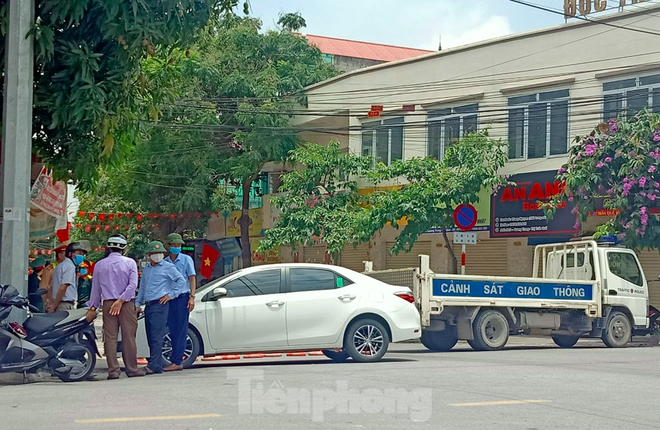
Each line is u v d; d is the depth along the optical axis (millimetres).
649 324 21312
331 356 14812
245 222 36938
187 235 43656
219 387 9867
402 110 29766
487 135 25719
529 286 18109
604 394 9438
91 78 12648
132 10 12375
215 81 33562
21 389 9898
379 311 13672
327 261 34469
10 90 12125
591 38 25297
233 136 34031
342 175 30484
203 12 13312
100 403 8469
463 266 22188
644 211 21531
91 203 43250
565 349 18391
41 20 12602
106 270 11422
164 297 12008
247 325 13055
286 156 33531
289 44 36281
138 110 14438
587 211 22891
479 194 27281
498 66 27641
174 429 6844
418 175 26141
